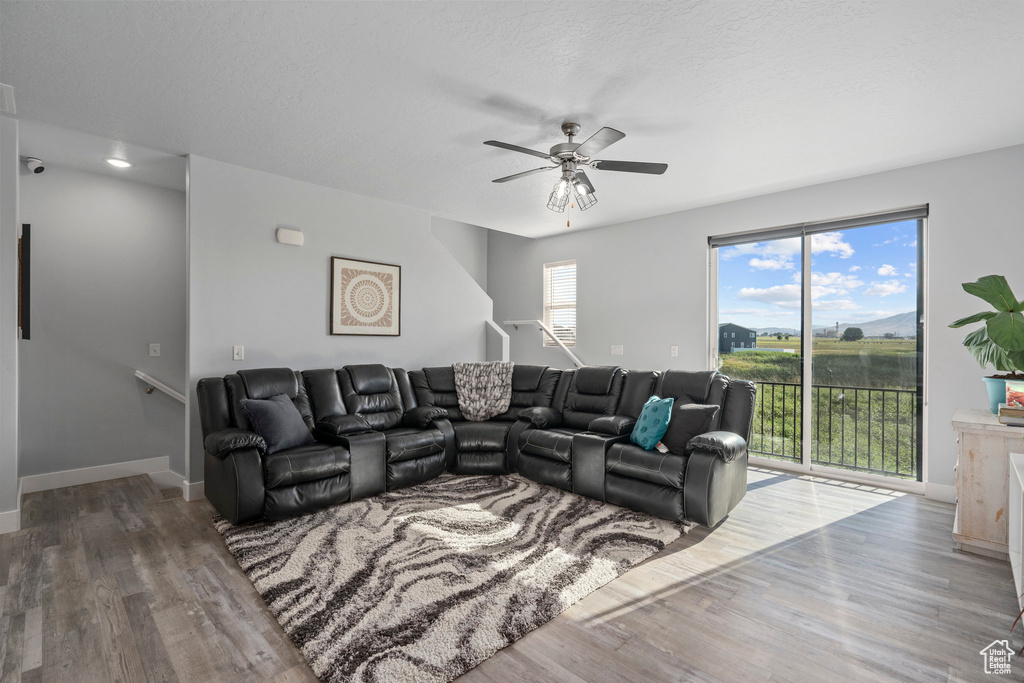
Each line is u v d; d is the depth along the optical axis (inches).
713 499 114.5
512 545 105.7
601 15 77.9
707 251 193.3
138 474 162.2
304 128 122.0
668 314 204.5
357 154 139.5
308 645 70.5
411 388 178.9
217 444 114.7
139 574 93.1
